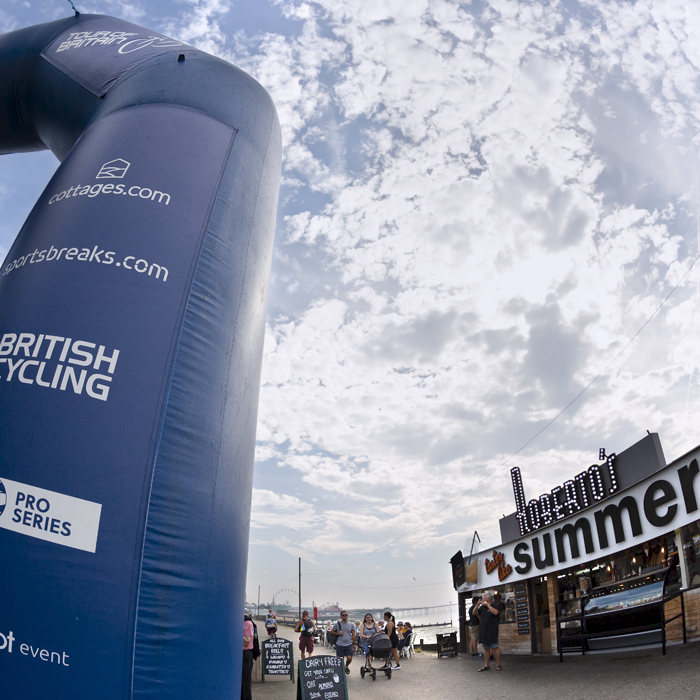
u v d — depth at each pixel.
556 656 12.16
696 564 9.08
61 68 7.42
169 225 5.29
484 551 16.56
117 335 4.59
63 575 3.86
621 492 10.52
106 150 5.67
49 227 5.18
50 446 4.14
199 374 4.89
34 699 3.62
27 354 4.45
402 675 12.24
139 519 4.14
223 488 4.88
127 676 3.78
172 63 6.73
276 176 7.18
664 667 7.57
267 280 6.49
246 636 7.62
